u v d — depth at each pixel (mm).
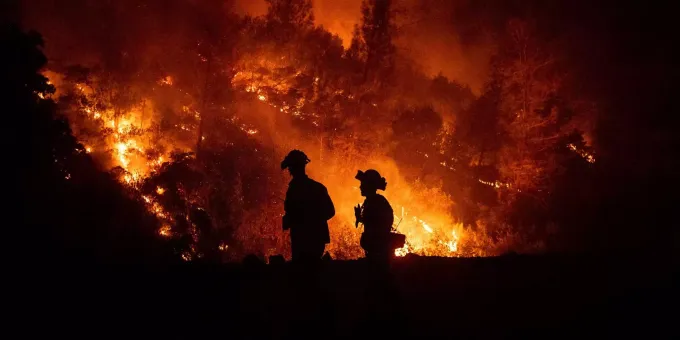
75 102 23719
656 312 7691
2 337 6730
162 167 23328
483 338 6570
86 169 20000
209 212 23406
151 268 10484
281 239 25266
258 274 9492
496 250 23984
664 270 10672
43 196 17812
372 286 6723
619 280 9766
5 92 18828
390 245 6711
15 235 15859
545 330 6902
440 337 6570
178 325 7070
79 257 15438
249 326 6840
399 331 6609
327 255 11047
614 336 6684
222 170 24812
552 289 9055
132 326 7102
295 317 6484
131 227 19391
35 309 7824
